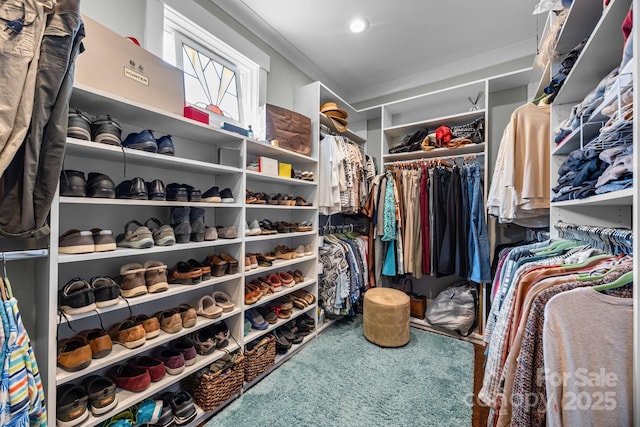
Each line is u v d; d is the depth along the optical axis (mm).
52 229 909
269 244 2184
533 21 1986
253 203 1726
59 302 996
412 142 2699
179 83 1306
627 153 812
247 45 1971
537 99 1765
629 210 1212
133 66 1132
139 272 1161
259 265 1813
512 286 1012
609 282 715
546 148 1505
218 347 1471
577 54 1170
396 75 2803
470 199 2291
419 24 2021
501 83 2336
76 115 992
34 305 1077
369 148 3186
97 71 1021
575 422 633
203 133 1470
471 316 2238
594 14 1088
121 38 1100
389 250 2576
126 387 1137
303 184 2207
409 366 1794
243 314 1573
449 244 2273
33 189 795
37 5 762
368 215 2646
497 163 1801
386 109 2855
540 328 707
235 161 1745
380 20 1981
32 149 774
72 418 944
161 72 1234
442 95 2547
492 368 977
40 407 807
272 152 1908
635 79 604
